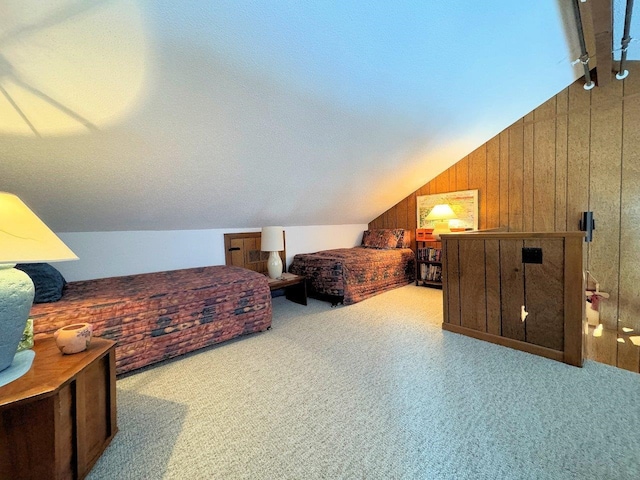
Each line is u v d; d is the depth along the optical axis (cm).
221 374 187
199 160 225
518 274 209
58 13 114
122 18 123
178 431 134
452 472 109
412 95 241
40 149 170
